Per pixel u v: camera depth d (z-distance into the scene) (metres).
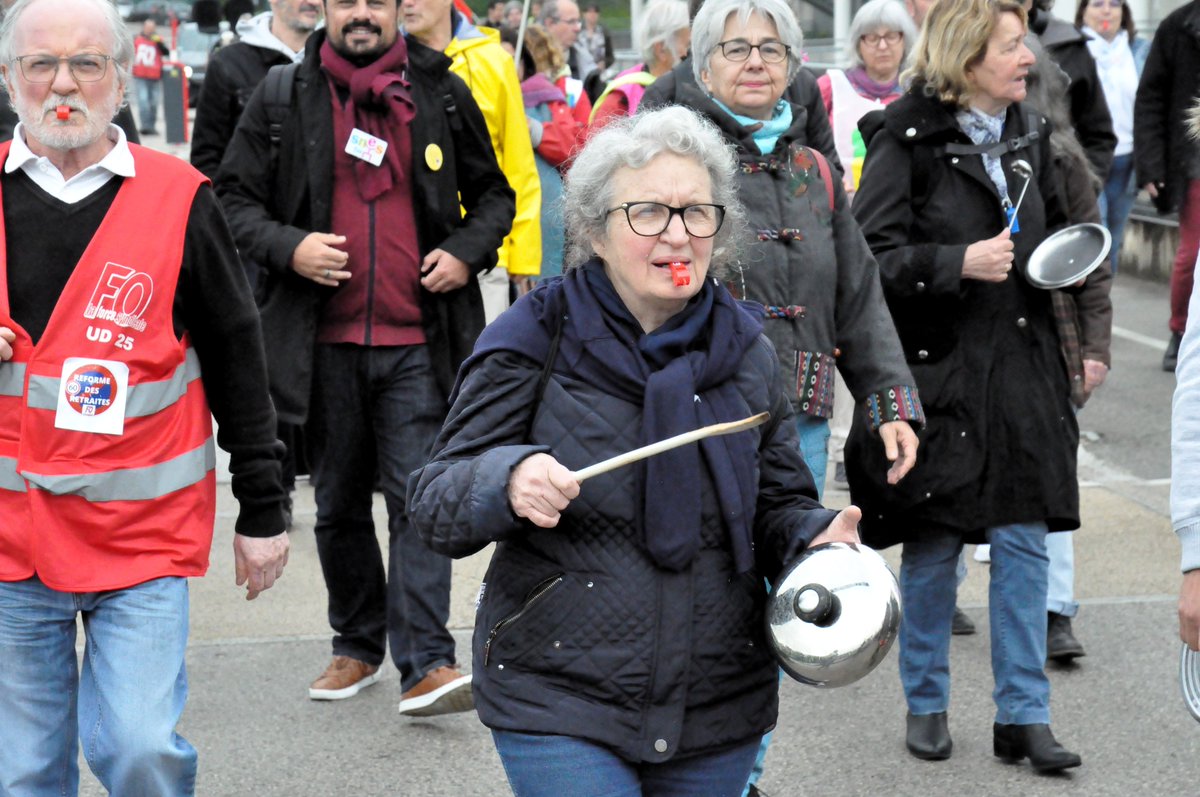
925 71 4.68
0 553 3.32
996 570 4.70
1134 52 10.98
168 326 3.36
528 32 8.79
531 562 2.79
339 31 4.97
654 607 2.76
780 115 4.46
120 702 3.27
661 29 6.66
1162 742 4.91
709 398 2.83
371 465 5.25
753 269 4.23
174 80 29.80
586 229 2.87
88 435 3.29
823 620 2.74
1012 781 4.64
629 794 2.77
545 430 2.81
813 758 4.83
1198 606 2.92
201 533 3.46
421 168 5.04
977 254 4.51
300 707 5.26
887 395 4.33
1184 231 9.74
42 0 3.28
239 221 5.00
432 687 5.04
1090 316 5.06
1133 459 8.31
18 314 3.28
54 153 3.31
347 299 5.04
